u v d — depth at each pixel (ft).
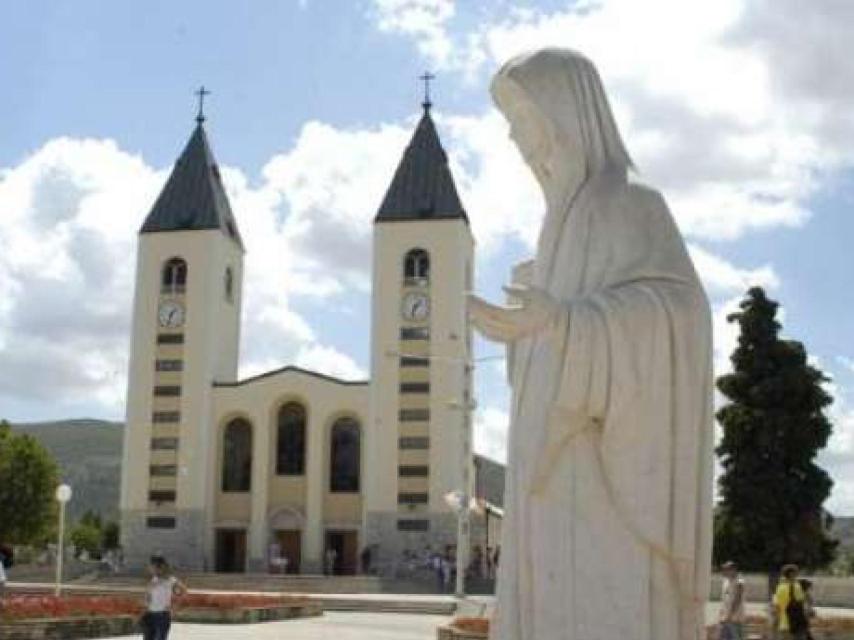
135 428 229.25
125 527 225.97
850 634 87.66
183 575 202.08
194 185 238.89
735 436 123.03
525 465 15.37
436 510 215.10
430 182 229.04
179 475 225.97
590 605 14.82
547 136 16.39
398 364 221.46
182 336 230.89
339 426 230.68
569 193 16.17
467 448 168.35
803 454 122.31
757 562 121.60
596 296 14.92
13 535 236.02
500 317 14.60
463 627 81.46
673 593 14.94
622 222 15.53
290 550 227.81
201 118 247.50
